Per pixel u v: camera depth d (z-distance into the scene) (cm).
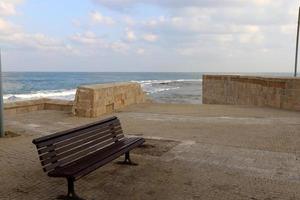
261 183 555
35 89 6488
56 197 485
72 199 478
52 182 545
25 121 1105
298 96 1426
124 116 1253
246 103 1811
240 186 541
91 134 567
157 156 700
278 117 1252
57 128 995
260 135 924
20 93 5072
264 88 1631
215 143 823
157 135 912
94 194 502
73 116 1214
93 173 591
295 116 1276
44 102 1397
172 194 506
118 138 650
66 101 1377
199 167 633
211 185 544
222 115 1305
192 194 507
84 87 1217
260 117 1252
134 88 1630
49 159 461
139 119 1189
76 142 523
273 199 492
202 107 1573
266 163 663
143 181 558
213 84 2239
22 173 586
